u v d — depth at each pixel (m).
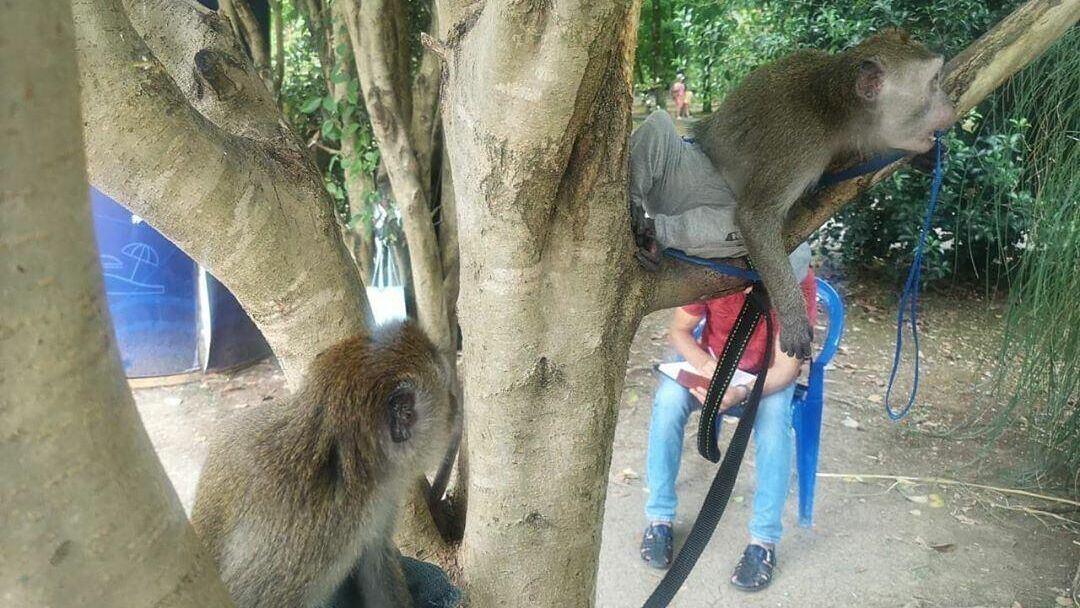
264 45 6.48
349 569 2.26
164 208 1.83
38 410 0.74
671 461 4.56
